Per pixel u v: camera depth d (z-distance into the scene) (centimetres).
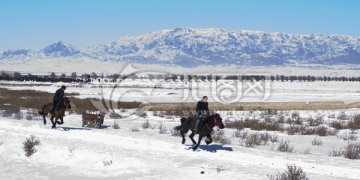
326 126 3070
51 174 1359
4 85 8994
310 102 5184
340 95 7131
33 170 1409
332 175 1338
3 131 2106
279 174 1263
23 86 8700
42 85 9219
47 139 1891
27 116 2959
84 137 2012
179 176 1259
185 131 1845
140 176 1276
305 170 1397
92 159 1524
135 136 2108
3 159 1551
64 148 1683
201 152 1683
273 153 1731
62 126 2520
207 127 1736
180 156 1554
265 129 2805
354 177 1327
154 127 2655
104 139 1962
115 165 1433
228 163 1455
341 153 1859
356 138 2412
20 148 1714
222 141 2005
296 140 2306
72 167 1450
